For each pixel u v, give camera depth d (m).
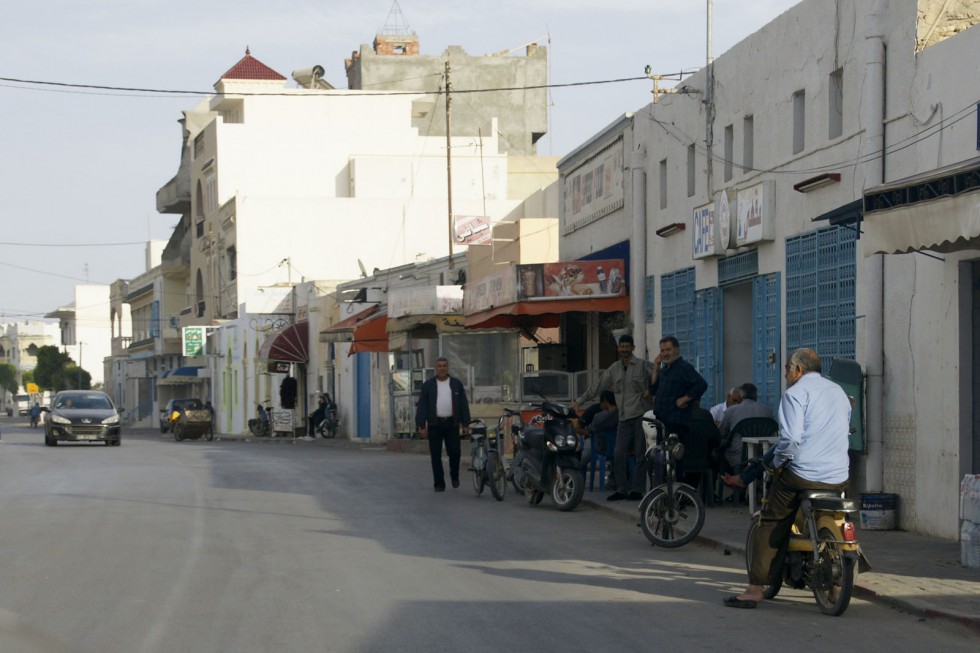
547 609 8.99
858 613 8.93
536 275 23.05
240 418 58.56
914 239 10.23
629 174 23.30
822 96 15.41
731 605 9.13
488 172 61.25
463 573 10.65
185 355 65.00
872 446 13.55
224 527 14.06
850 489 14.14
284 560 11.41
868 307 13.68
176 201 73.88
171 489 19.38
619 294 23.09
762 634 8.17
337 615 8.76
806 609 9.10
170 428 61.81
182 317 74.25
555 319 27.06
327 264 58.34
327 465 25.39
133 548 12.28
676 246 20.95
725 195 18.12
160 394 82.56
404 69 73.25
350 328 37.09
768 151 17.12
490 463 17.09
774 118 16.94
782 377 16.44
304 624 8.45
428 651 7.62
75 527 14.15
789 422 8.95
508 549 12.19
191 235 70.56
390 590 9.77
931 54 12.85
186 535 13.32
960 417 12.12
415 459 27.53
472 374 28.83
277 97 63.72
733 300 18.95
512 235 32.22
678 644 7.85
